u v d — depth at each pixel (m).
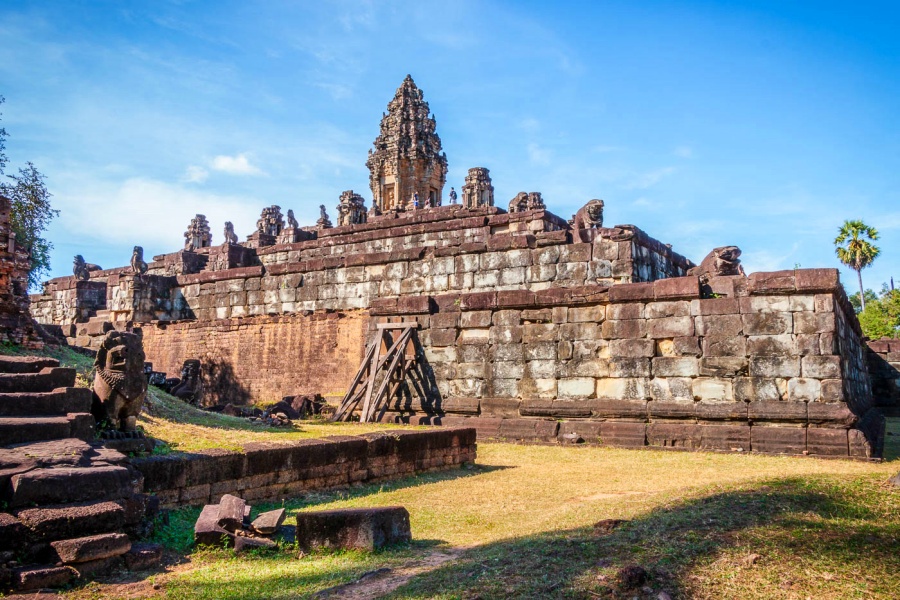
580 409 20.41
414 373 23.95
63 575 7.28
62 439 9.41
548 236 27.52
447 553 8.73
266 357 31.70
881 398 32.59
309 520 8.95
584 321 21.05
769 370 18.12
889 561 7.32
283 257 42.50
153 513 9.09
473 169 46.34
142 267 37.84
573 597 6.51
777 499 9.65
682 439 18.55
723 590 6.60
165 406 17.30
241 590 7.17
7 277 16.34
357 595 6.95
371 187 57.06
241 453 11.45
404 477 14.84
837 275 17.73
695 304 19.34
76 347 19.66
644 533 8.34
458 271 29.28
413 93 57.31
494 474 15.50
